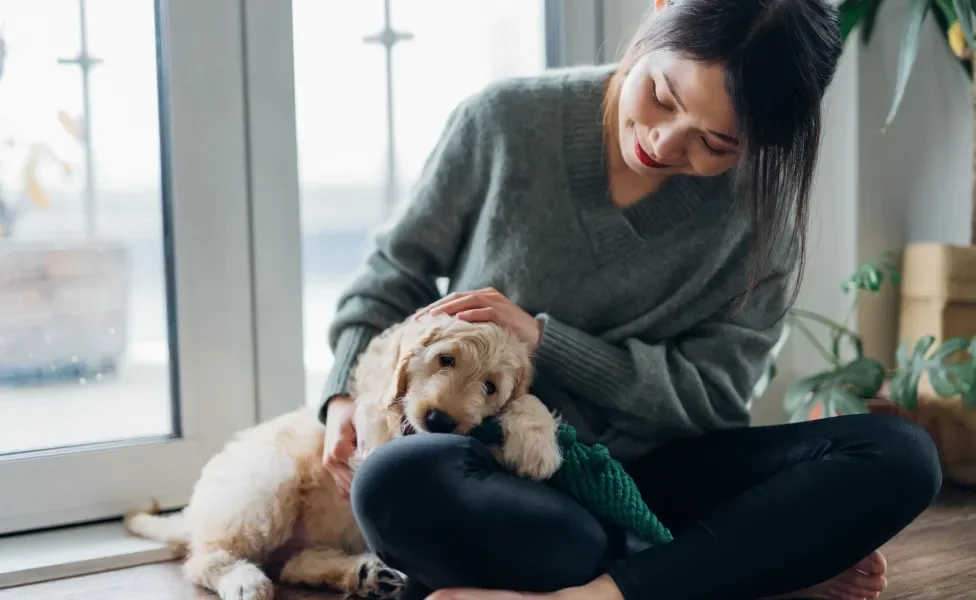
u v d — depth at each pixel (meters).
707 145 1.00
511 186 1.19
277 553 1.22
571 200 1.20
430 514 0.88
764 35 0.95
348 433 1.11
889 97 1.78
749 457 1.12
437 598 0.88
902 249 1.83
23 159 1.38
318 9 1.53
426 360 0.96
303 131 1.54
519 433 0.97
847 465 1.01
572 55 1.72
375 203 1.61
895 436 1.04
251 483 1.15
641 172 1.13
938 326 1.71
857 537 0.99
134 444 1.43
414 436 0.93
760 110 0.96
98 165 1.42
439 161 1.24
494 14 1.68
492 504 0.89
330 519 1.19
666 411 1.17
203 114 1.43
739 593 0.96
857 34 1.73
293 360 1.53
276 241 1.50
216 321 1.47
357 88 1.57
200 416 1.47
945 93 1.83
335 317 1.24
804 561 0.97
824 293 1.84
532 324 1.10
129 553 1.26
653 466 1.21
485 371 0.97
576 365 1.13
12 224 1.38
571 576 0.92
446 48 1.64
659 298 1.23
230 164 1.46
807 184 1.05
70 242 1.41
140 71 1.43
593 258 1.20
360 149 1.59
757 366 1.25
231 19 1.44
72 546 1.30
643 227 1.21
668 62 0.98
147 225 1.45
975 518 1.45
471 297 1.07
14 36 1.36
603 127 1.19
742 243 1.21
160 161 1.44
